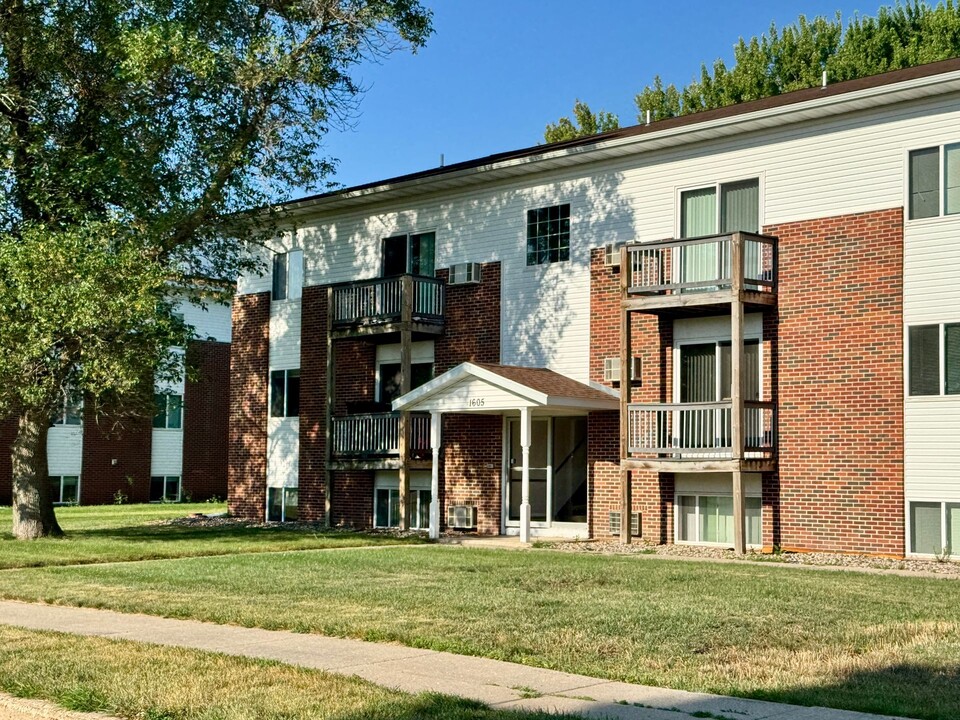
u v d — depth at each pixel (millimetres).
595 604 13211
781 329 21719
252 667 9391
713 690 8742
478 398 23625
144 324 21844
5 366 20938
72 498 42188
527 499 22891
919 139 20266
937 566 18594
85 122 24062
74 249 20875
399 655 10203
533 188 26000
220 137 24672
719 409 21375
